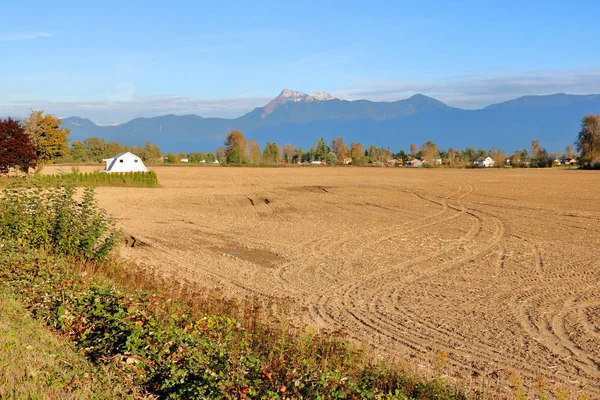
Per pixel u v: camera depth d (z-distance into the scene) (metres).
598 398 9.46
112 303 9.67
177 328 8.75
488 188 59.19
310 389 7.02
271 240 26.94
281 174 97.75
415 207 41.69
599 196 49.06
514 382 9.21
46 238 15.59
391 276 19.30
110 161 94.25
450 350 11.81
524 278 18.97
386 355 11.21
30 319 9.14
